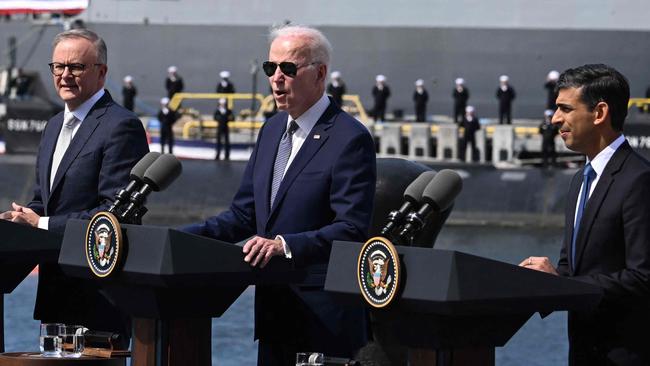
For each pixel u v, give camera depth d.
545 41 77.88
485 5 78.19
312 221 10.66
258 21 78.94
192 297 9.51
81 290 12.66
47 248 11.14
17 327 24.92
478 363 8.64
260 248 9.55
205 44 79.31
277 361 10.95
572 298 8.72
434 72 78.75
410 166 13.47
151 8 79.31
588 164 10.12
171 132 71.62
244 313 27.39
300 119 10.80
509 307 8.34
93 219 9.43
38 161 12.95
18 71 76.25
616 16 76.88
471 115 72.31
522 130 72.81
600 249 9.89
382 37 78.94
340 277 8.64
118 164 12.39
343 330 10.73
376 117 75.06
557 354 21.56
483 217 69.44
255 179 11.02
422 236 12.80
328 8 78.94
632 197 9.73
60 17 78.44
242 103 79.12
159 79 79.56
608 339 9.96
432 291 8.03
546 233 64.88
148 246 9.16
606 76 9.93
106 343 10.27
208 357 9.70
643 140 70.19
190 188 70.06
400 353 12.77
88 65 12.48
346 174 10.53
